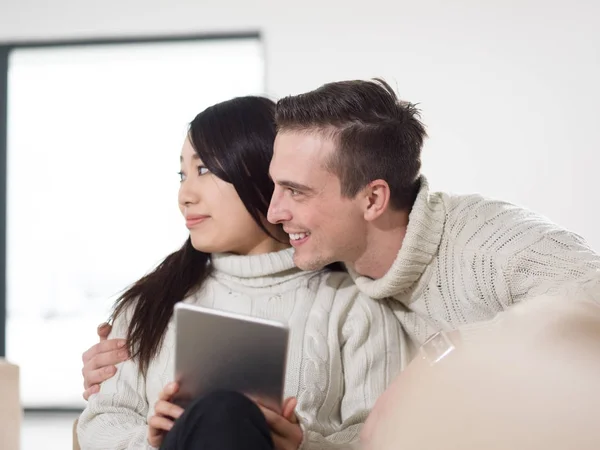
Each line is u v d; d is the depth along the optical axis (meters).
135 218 4.57
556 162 3.96
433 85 4.01
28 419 4.01
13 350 4.59
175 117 4.54
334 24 4.05
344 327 1.45
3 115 4.29
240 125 1.42
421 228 1.34
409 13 4.02
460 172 4.00
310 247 1.34
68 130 4.60
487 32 3.98
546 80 3.96
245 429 0.95
